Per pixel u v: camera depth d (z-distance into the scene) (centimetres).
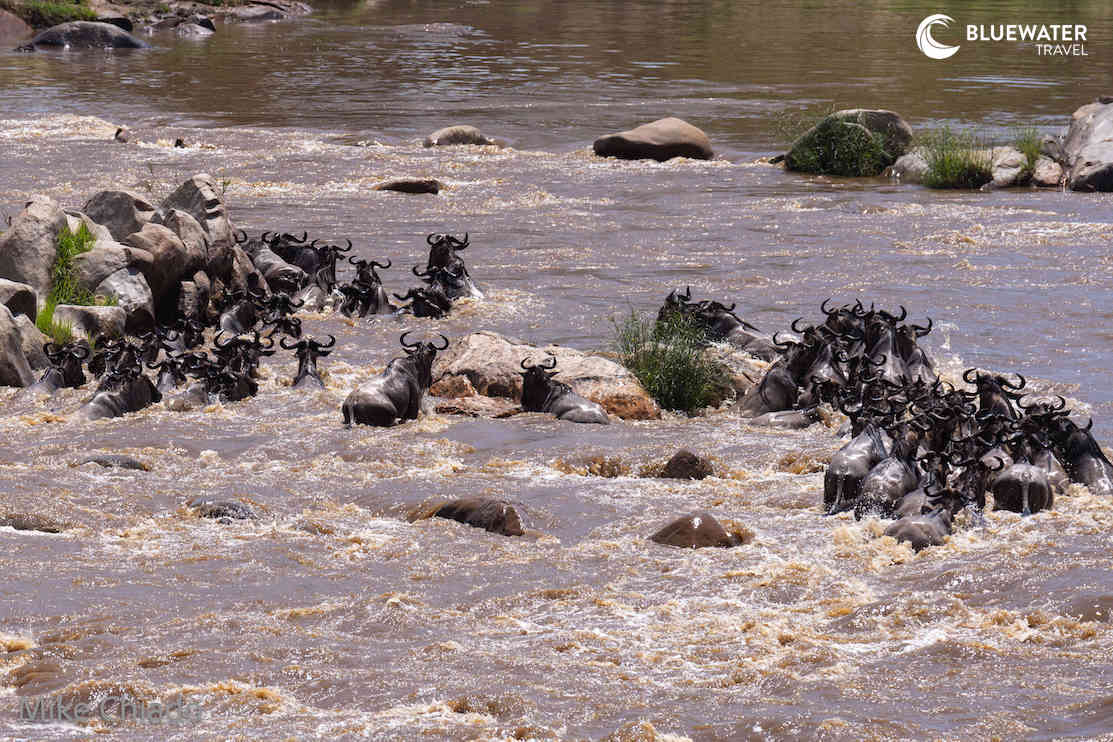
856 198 8888
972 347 5041
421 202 8669
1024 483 3036
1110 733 1777
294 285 6100
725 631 2350
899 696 1998
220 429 3956
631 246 7275
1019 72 15212
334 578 2667
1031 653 2180
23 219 5294
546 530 3045
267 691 2020
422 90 13962
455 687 2033
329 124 11819
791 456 3603
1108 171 9169
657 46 18375
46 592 2520
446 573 2705
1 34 18888
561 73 15425
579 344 5153
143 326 5294
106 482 3334
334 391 4434
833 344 4272
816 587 2570
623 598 2539
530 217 8169
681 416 4328
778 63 16312
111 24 18750
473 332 4906
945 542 2847
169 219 5750
